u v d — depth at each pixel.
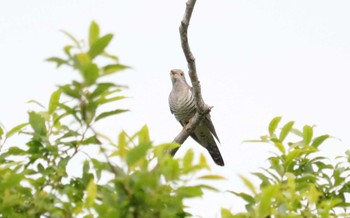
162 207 5.96
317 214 7.14
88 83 6.16
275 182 7.95
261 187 7.85
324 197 8.74
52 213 6.51
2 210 6.48
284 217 6.51
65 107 6.46
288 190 7.04
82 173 7.18
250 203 7.04
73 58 6.19
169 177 5.88
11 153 7.42
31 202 6.71
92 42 6.38
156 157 6.44
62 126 7.17
